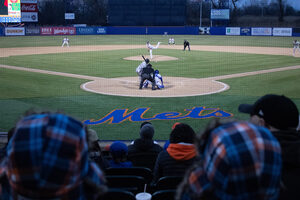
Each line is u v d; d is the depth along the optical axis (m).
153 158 6.09
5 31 60.19
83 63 27.67
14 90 16.66
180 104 14.03
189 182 1.84
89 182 1.83
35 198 1.66
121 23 68.94
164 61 29.41
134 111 12.97
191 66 26.23
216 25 78.56
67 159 1.64
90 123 11.48
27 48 40.84
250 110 2.43
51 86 17.83
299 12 79.25
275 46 45.25
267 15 81.69
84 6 79.44
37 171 1.60
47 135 1.64
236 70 23.98
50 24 75.81
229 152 1.65
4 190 1.82
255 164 1.63
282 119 2.23
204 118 12.09
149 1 67.38
